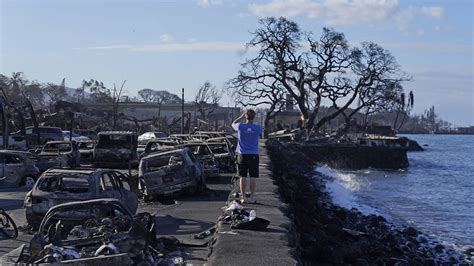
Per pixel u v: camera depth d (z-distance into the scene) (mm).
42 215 13367
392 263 16062
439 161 87688
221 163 28469
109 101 94062
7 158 23906
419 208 31500
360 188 42219
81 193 13398
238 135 14484
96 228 9141
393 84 93875
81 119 67312
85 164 32219
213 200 19625
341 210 25828
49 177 13648
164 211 17062
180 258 10086
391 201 34625
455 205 33281
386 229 22875
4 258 8445
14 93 93188
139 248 8969
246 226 11062
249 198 14570
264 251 9352
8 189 23469
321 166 63156
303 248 13289
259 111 121500
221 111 126750
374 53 92625
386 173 64062
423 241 21344
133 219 9203
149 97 157625
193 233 13375
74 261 7836
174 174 19812
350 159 74500
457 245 20969
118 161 31031
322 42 90312
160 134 53281
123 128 74062
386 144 79438
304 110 91500
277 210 13578
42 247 8508
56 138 45906
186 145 26641
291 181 29938
